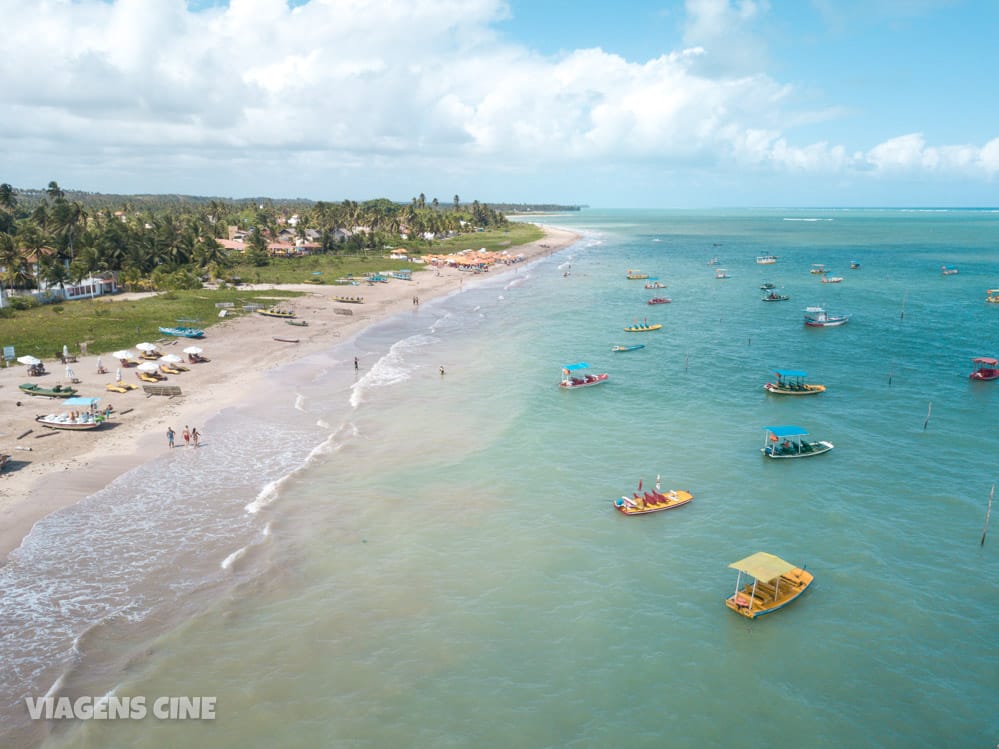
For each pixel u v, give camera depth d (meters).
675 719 29.23
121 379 73.06
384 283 160.88
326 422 63.12
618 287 159.00
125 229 148.25
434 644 33.44
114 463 51.84
